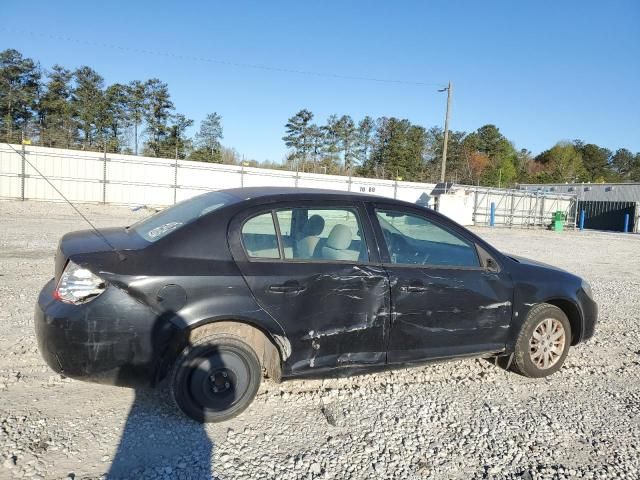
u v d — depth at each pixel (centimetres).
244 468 288
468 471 301
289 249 357
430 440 335
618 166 11144
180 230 336
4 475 264
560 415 386
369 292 369
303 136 6319
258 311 333
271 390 394
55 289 322
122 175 2569
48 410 337
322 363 358
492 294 418
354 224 384
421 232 409
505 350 436
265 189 398
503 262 436
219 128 5241
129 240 349
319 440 325
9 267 788
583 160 10569
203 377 328
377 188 3177
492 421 368
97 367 305
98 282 306
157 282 311
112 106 4875
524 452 328
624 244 2334
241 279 331
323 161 6275
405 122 6962
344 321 361
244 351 336
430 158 7544
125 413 340
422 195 3278
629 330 660
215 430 327
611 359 534
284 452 307
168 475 275
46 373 395
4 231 1227
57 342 301
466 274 410
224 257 334
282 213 362
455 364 483
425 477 292
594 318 488
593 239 2566
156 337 311
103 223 1608
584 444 343
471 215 3092
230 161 4981
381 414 367
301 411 364
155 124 4891
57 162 2433
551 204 3600
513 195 3388
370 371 381
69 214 1862
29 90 4572
